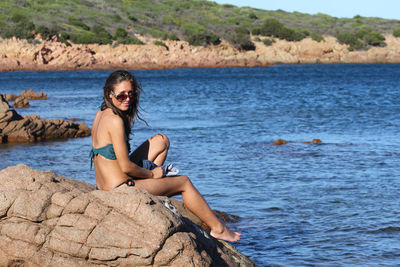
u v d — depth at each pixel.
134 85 4.61
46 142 17.98
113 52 102.62
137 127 21.17
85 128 20.03
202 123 22.47
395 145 15.20
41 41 96.38
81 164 13.29
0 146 16.98
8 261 4.38
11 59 91.56
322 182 10.30
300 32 134.00
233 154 14.13
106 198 4.30
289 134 18.52
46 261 4.27
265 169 11.84
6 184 4.57
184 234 4.21
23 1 121.38
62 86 55.56
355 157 13.22
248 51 122.12
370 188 9.68
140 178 4.73
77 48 97.88
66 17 115.56
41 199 4.39
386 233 6.99
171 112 27.97
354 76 75.75
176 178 4.80
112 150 4.57
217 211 7.96
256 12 169.00
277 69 104.44
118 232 4.12
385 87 50.19
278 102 34.19
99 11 129.12
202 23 133.50
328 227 7.30
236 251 5.71
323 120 23.12
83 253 4.17
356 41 134.00
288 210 8.23
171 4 158.88
